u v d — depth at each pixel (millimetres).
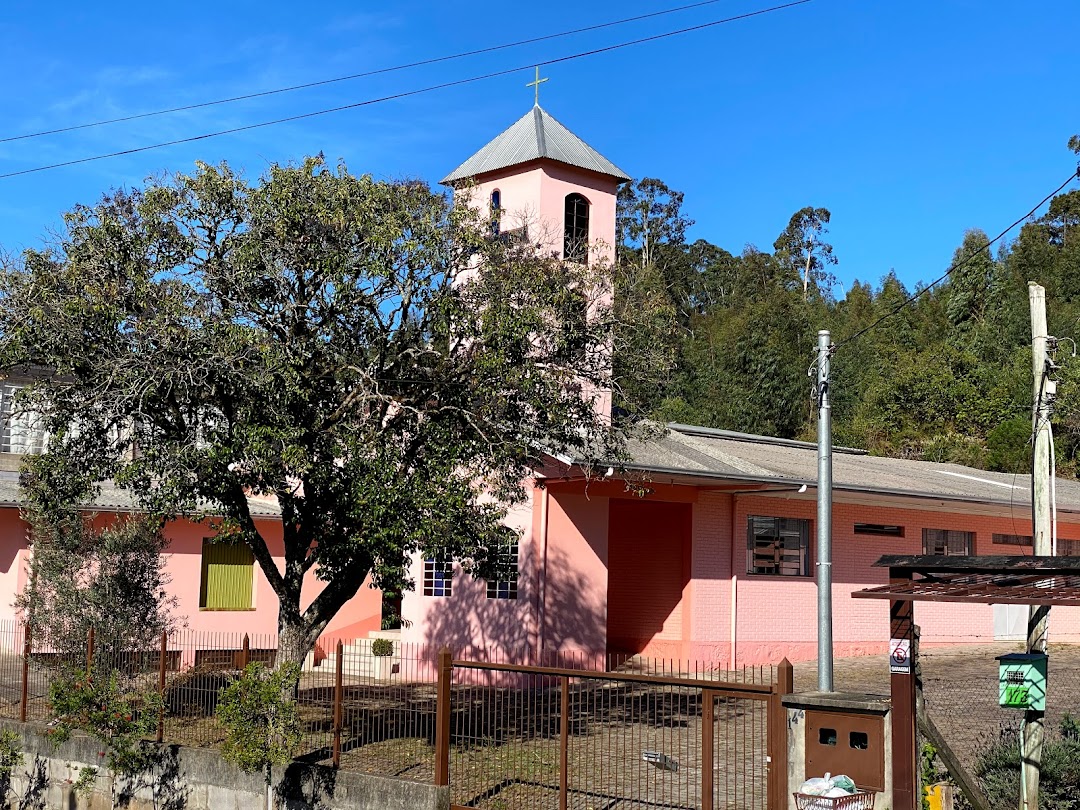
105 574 15898
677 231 69812
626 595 22281
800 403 54844
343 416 12406
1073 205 68188
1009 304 57344
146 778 13344
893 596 8203
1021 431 43781
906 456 47906
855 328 62625
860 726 8820
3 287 12141
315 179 12633
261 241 12328
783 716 9211
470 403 12539
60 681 14062
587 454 14234
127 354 11750
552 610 18969
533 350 13117
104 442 12789
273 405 11773
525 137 22234
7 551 20734
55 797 14344
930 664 21984
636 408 13914
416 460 12312
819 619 11828
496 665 11016
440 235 12945
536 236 19734
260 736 12078
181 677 14688
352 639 22812
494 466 12695
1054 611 28219
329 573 13047
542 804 10977
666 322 14148
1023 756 9375
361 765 12078
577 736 13812
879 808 8633
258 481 12227
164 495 11984
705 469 19234
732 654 21406
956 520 25984
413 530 11602
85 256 12180
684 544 21281
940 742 9000
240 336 11664
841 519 23625
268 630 22766
